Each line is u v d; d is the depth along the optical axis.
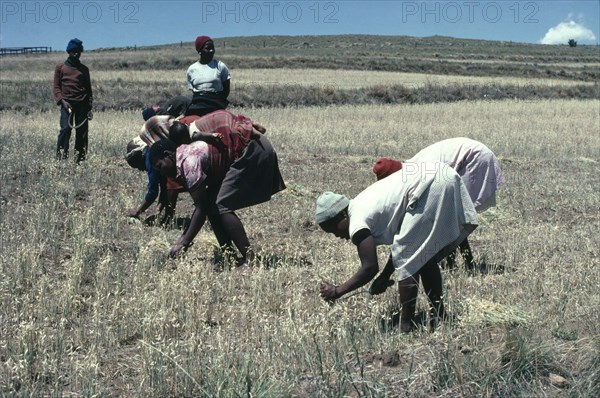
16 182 10.59
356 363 4.94
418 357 5.05
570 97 42.91
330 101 34.97
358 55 90.62
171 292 5.96
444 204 5.32
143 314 5.57
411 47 126.94
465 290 6.54
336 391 4.50
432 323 5.68
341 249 7.96
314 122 23.84
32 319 5.46
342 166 14.48
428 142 19.39
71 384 4.58
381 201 5.36
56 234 8.23
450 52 109.69
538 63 89.12
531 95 42.16
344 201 5.50
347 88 37.41
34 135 15.45
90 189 10.59
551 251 8.36
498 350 5.01
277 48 116.56
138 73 44.59
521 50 124.94
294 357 4.96
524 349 4.84
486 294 6.43
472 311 5.60
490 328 5.48
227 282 6.72
